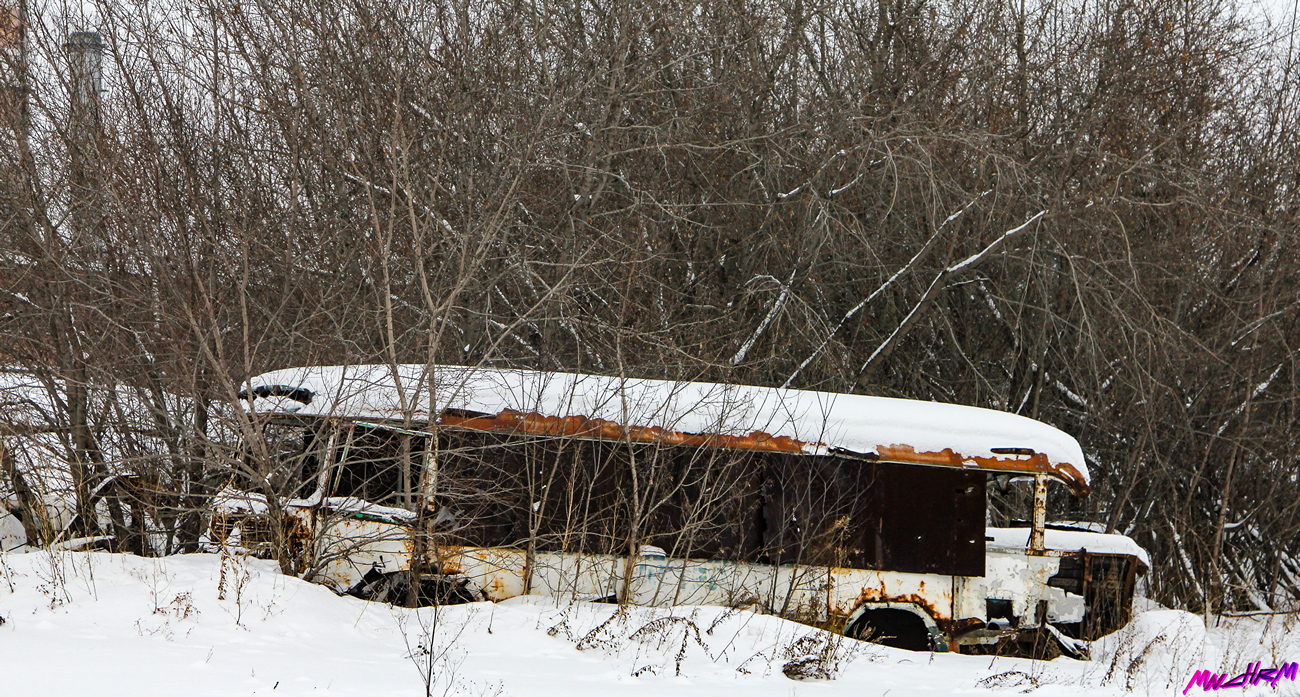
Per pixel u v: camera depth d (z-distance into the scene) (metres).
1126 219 22.34
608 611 12.45
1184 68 23.38
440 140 17.72
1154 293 22.41
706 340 17.89
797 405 13.90
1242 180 24.31
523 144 18.05
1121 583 14.56
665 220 20.62
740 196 21.66
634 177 20.55
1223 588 20.92
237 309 15.90
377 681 8.88
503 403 13.09
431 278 17.61
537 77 19.66
